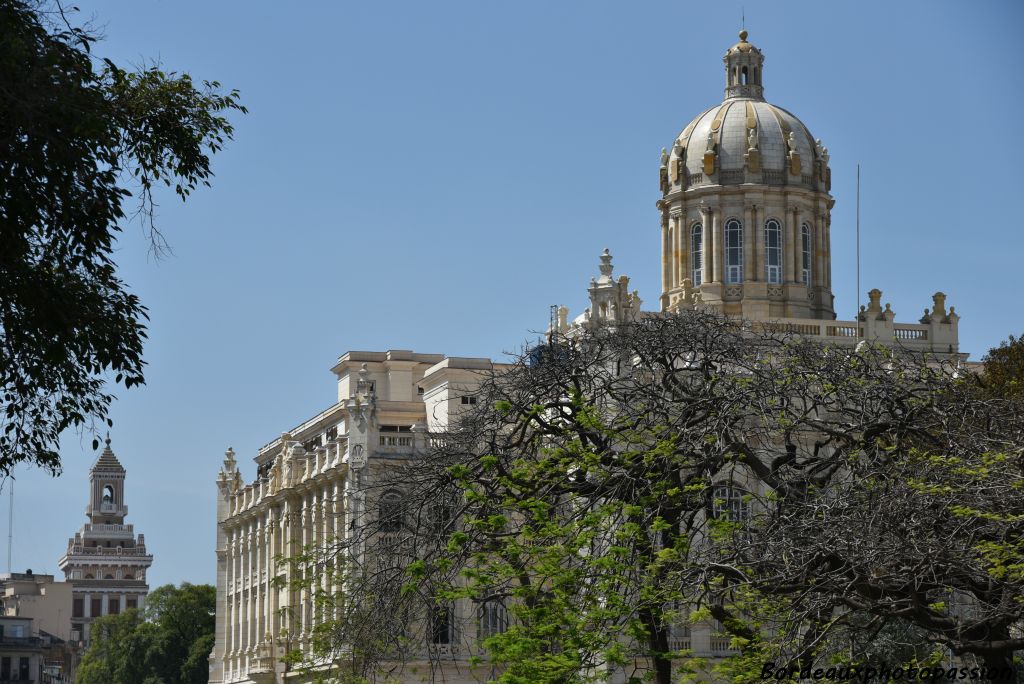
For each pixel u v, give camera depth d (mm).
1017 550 39594
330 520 111125
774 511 45219
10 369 40875
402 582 56406
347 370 133625
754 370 51500
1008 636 40938
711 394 51250
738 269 120500
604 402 56781
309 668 68000
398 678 60875
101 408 42406
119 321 41406
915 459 44188
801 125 124062
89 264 40750
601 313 96500
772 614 42594
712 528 45438
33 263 40688
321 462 115500
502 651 48750
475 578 51156
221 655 141750
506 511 56188
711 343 55344
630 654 48875
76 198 39281
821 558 40375
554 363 57312
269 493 128500
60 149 38469
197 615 184750
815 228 122562
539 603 48344
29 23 38812
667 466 48625
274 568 124188
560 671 46875
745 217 120500
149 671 182375
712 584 43594
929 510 40531
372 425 104500
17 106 37781
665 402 53781
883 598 40125
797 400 58969
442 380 115188
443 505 57250
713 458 48656
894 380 50594
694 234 122375
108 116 40000
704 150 121938
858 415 50250
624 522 48344
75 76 39000
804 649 39281
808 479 48719
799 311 120562
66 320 40344
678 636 71562
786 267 120938
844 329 113688
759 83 126812
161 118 41094
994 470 41469
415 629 63812
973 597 43188
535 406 54531
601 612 45938
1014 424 46625
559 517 52062
